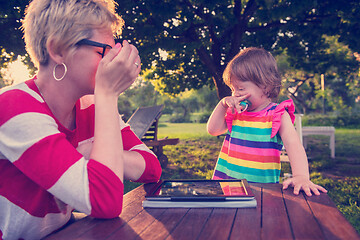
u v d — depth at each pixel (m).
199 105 52.84
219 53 8.72
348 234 0.76
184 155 8.55
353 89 29.42
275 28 9.51
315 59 10.26
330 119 24.39
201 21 8.90
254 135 1.86
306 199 1.08
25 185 0.98
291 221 0.87
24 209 0.98
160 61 9.92
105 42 1.08
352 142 11.50
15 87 1.01
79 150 1.23
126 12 6.18
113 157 0.98
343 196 4.04
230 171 1.92
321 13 8.20
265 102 1.91
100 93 1.04
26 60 6.12
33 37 1.02
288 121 1.73
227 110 2.07
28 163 0.89
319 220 0.87
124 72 1.04
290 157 1.56
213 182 1.29
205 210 1.00
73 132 1.16
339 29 8.28
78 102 1.29
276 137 1.80
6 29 5.91
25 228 1.00
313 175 5.41
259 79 1.78
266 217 0.91
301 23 8.52
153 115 6.77
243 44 9.94
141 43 7.12
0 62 6.83
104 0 1.16
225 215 0.94
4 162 0.96
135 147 1.41
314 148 9.49
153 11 6.15
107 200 0.92
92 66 1.04
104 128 1.01
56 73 1.05
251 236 0.77
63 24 0.98
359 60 9.73
